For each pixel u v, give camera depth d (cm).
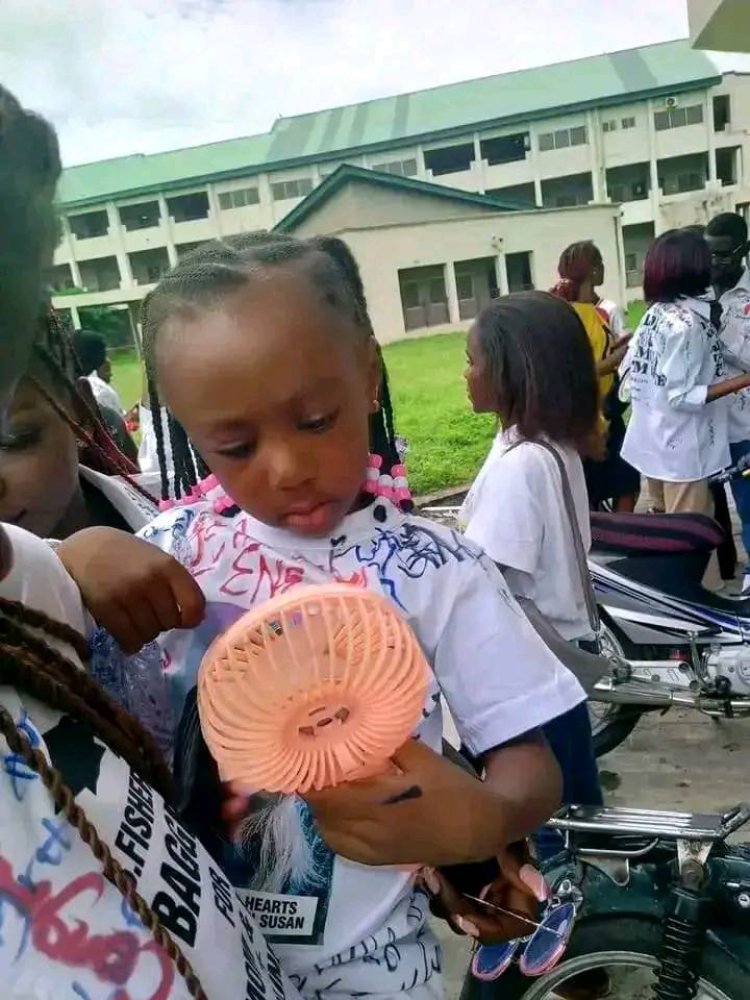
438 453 699
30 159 48
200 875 61
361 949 83
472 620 81
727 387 323
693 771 271
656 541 250
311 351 68
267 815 82
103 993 49
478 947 127
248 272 69
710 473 342
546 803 78
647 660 251
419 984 87
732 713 241
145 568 78
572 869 134
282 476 69
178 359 69
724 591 369
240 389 67
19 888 48
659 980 126
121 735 64
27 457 96
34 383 94
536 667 81
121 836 56
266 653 60
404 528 83
